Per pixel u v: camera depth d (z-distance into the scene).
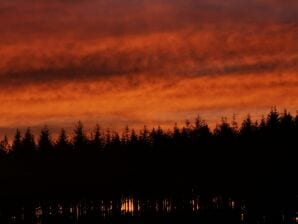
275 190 170.88
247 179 173.88
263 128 180.38
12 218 178.50
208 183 177.50
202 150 181.12
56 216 179.00
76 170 182.25
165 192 180.25
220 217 163.25
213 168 178.12
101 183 182.50
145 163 182.62
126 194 182.25
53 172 182.12
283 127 179.00
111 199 181.75
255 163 175.38
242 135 180.88
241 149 178.12
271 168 173.75
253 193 171.88
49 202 180.38
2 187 179.62
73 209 180.75
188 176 179.38
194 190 178.50
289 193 170.25
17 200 179.12
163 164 181.62
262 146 177.25
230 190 174.38
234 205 172.62
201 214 167.00
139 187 181.62
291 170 173.88
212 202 175.38
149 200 180.38
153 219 164.88
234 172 175.50
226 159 178.00
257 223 162.12
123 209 180.38
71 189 181.25
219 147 180.25
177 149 182.62
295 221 163.38
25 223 178.00
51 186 181.12
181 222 159.75
